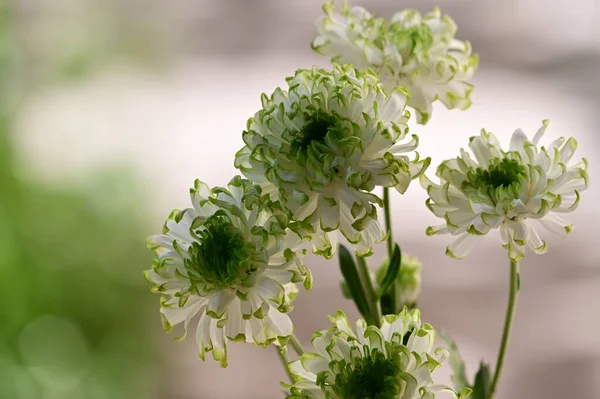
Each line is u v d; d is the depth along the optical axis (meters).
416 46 0.74
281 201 0.65
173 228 0.68
